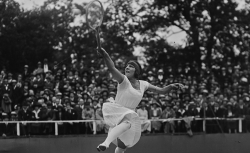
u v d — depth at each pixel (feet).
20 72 66.18
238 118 50.70
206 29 78.59
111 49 77.10
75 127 45.24
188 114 48.88
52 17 73.92
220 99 53.88
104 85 51.21
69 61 66.64
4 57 65.87
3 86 47.03
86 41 76.59
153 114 48.11
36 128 43.73
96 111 46.03
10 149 41.16
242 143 49.55
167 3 80.07
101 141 44.55
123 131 21.66
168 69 68.23
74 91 49.47
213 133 48.98
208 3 78.48
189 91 55.52
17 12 68.13
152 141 46.34
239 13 78.79
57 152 42.86
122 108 22.29
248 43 78.95
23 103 44.45
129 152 45.27
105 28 77.30
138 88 23.02
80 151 43.68
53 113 44.19
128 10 78.95
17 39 66.44
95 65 65.87
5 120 43.55
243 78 64.28
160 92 23.94
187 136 47.78
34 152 42.04
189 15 80.18
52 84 50.03
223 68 68.95
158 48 78.74
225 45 79.10
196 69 68.74
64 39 74.59
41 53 68.95
